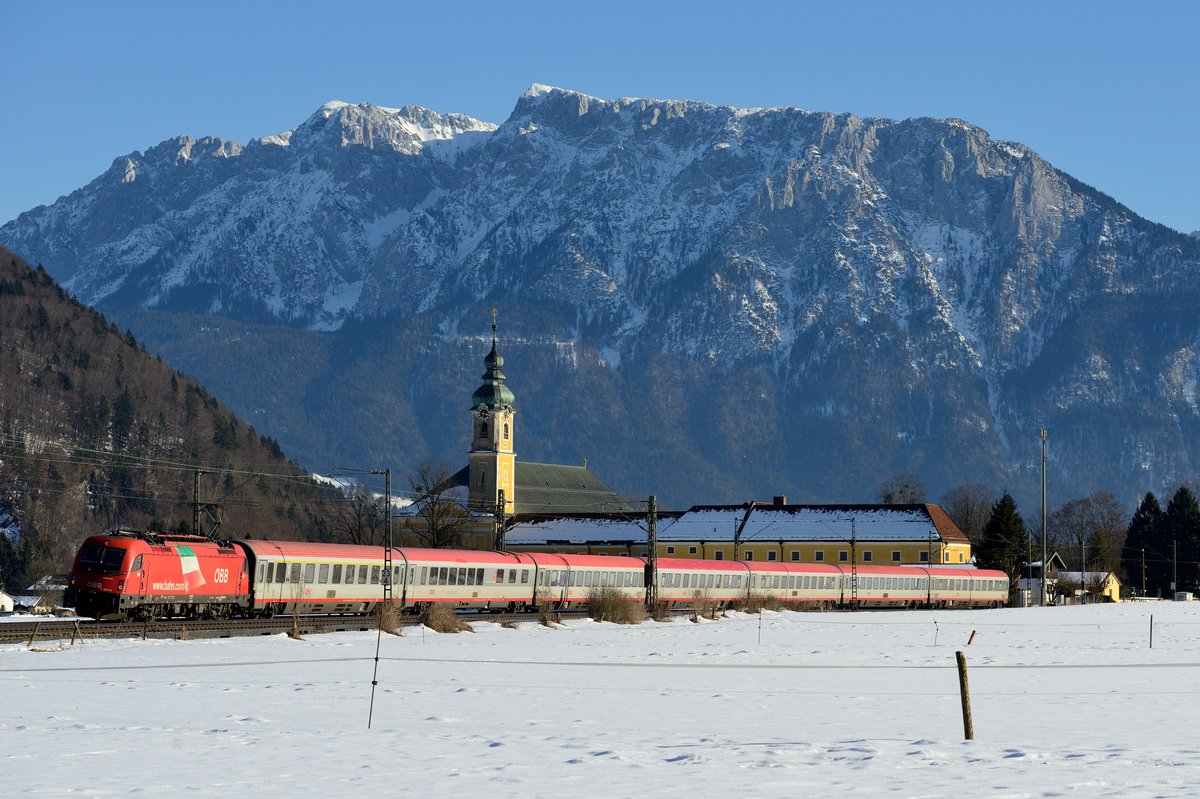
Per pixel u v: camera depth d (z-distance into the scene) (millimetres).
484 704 54000
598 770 37281
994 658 83125
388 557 101562
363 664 71188
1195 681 68000
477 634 98125
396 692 57625
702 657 81125
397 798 33188
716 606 136250
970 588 178125
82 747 40969
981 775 36469
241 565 95188
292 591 98562
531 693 58562
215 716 48469
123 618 87750
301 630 89875
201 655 73312
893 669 74312
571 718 49812
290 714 49594
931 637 103125
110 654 72125
